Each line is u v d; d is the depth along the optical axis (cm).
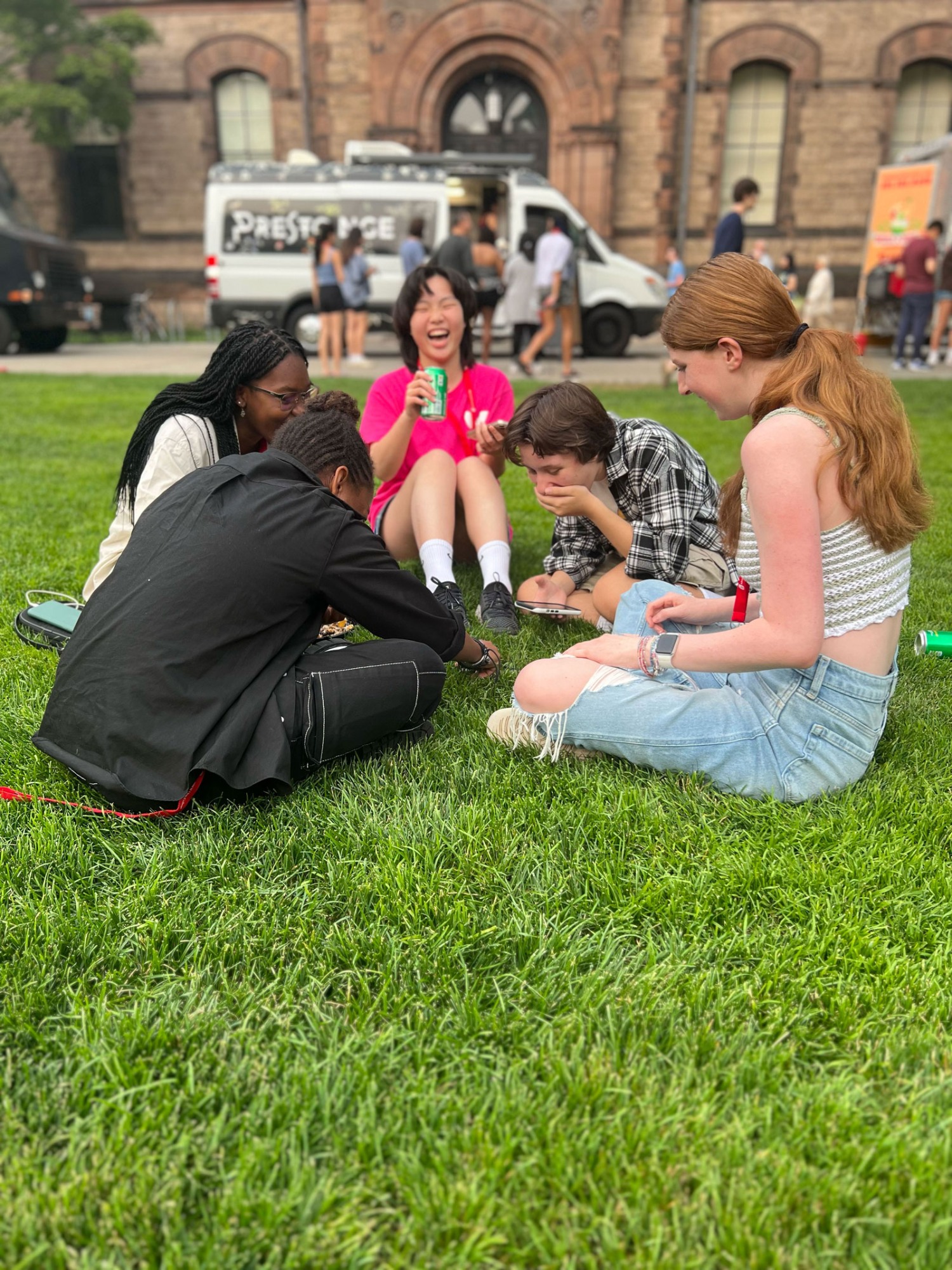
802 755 185
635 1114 121
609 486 265
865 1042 133
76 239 2000
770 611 163
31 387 963
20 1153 116
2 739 213
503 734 212
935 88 1817
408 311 318
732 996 140
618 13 1667
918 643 263
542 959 149
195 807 186
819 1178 112
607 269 1350
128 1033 132
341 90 1814
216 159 1955
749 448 160
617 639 193
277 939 154
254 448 235
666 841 178
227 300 1292
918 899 163
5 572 343
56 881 166
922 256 1178
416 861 171
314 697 185
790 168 1827
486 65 1741
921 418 741
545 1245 104
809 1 1733
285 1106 121
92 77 1753
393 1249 105
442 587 268
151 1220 107
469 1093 125
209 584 174
